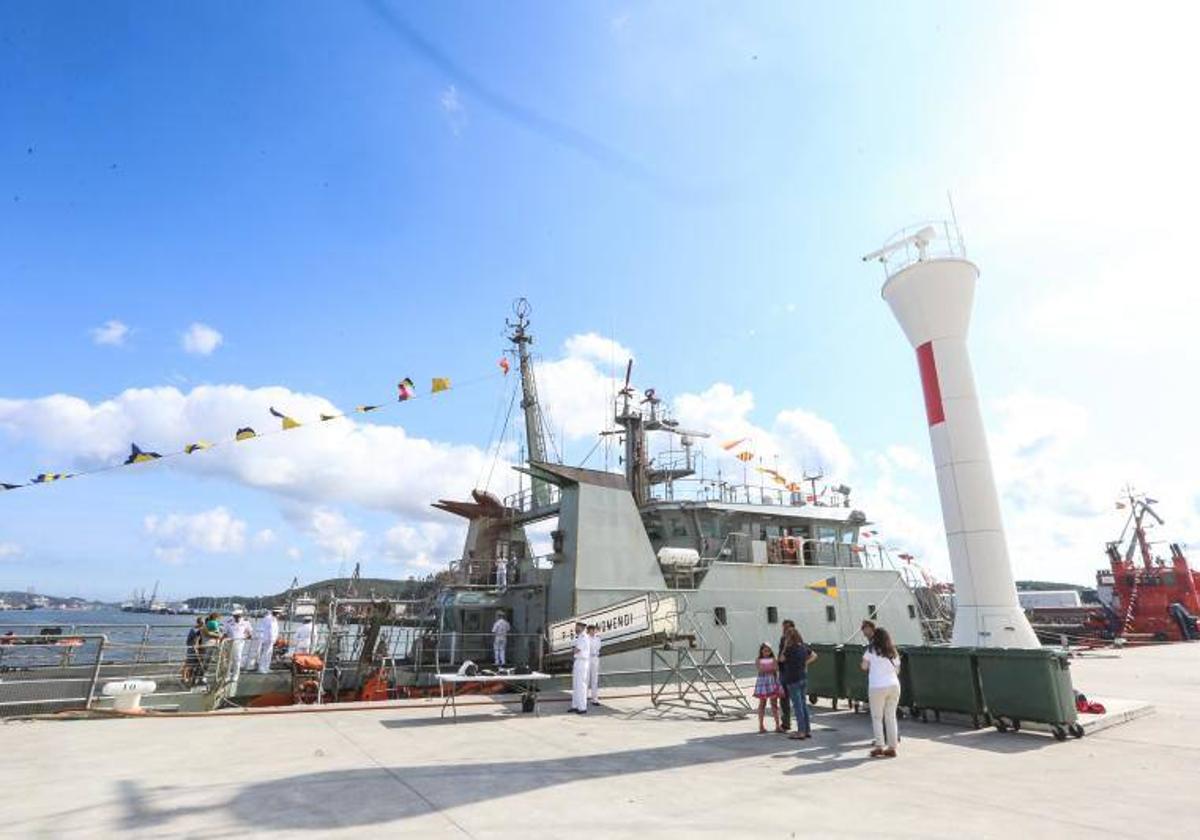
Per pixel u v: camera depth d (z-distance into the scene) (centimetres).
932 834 560
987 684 1070
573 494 1717
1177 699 1434
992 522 1268
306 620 1855
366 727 1079
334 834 549
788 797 677
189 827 561
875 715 895
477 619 1962
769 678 1080
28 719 1070
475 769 794
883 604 2239
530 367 2658
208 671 1399
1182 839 550
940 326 1365
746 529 2167
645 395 2458
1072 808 639
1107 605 4322
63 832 543
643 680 1688
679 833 559
